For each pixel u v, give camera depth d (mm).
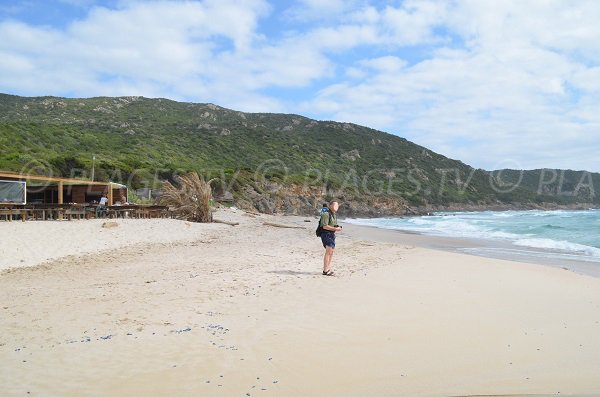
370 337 5836
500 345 5605
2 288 8758
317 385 4395
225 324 6309
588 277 10750
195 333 5891
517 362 5039
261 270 10914
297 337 5785
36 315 6719
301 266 11680
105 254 13766
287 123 121438
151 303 7457
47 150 52969
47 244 14484
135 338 5672
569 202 101812
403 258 13883
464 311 7230
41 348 5301
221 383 4406
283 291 8469
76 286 8938
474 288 9156
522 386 4391
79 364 4828
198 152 75500
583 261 14906
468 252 17516
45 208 21328
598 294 8758
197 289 8570
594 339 5863
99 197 30562
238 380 4477
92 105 113812
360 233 27438
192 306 7273
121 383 4375
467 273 11086
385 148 105562
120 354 5125
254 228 25641
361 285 9195
